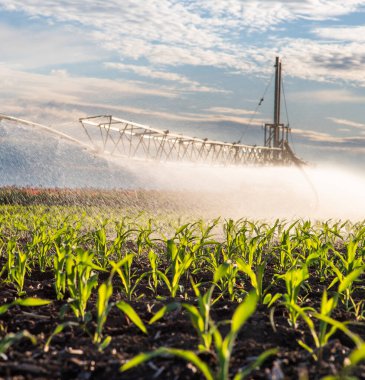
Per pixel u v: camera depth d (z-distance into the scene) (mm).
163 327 4289
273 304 5059
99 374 3268
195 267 7355
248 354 3592
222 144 30547
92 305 5059
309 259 5387
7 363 3369
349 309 5031
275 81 40344
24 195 21125
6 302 5223
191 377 3174
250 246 6422
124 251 8844
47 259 7344
